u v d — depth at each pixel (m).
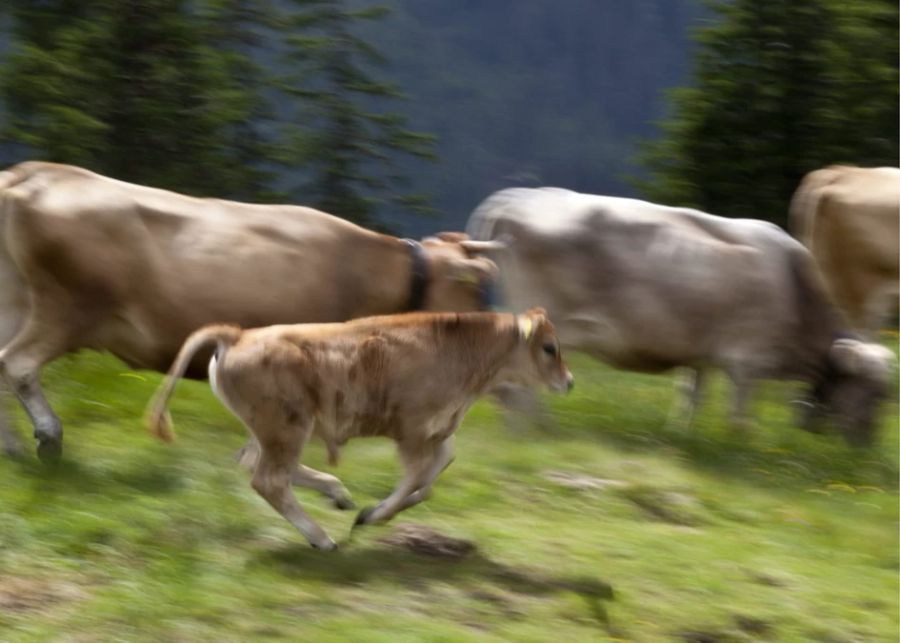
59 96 33.53
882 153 41.38
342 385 12.37
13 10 36.25
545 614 11.46
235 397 12.15
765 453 18.16
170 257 14.81
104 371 18.27
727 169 41.12
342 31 43.31
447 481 15.10
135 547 12.03
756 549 14.14
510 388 17.44
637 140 43.62
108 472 14.07
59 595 10.90
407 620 10.89
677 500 15.51
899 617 12.57
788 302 18.81
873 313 23.47
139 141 35.81
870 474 18.09
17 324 14.78
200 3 39.06
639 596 12.20
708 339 18.58
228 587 11.26
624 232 18.53
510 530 13.63
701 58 42.28
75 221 14.33
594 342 18.62
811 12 40.62
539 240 18.45
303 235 15.55
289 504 12.27
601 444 17.36
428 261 16.11
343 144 42.03
